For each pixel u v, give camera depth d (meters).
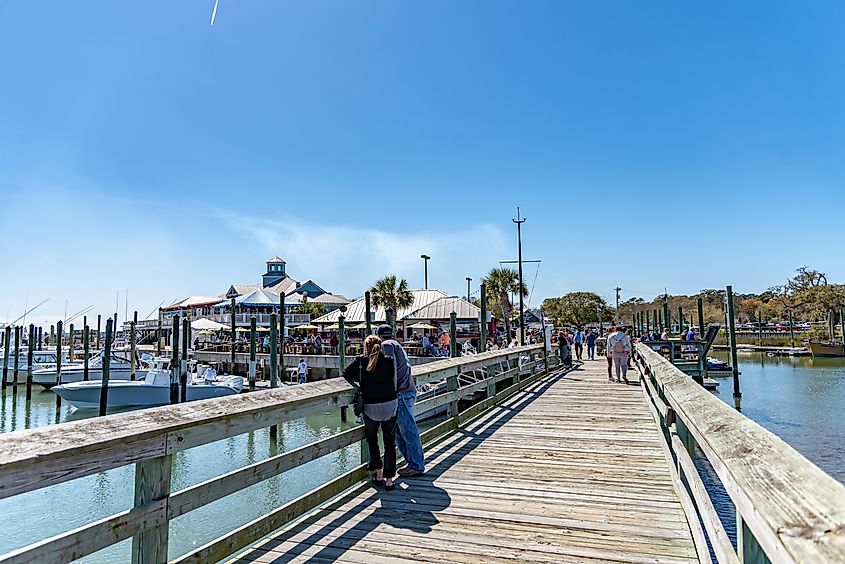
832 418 18.33
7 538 9.10
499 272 39.34
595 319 72.69
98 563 7.71
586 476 5.62
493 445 7.07
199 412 3.33
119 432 2.71
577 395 11.96
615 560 3.59
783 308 73.19
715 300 86.25
